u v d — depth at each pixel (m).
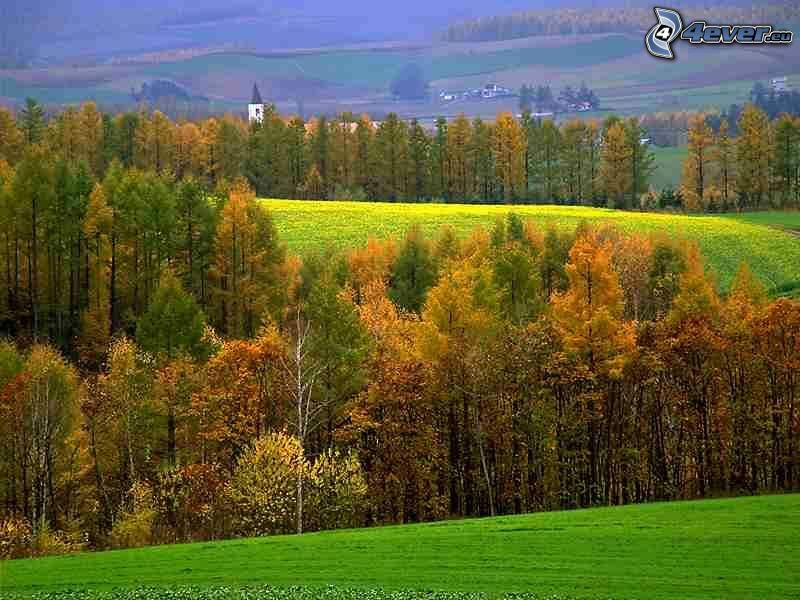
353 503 62.84
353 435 68.69
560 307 71.38
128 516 61.19
